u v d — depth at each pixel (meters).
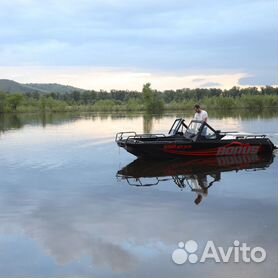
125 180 11.84
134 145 14.68
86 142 22.02
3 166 14.76
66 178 12.38
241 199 9.53
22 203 9.57
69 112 84.38
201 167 13.58
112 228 7.68
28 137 25.59
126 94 125.06
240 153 15.87
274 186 10.77
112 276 5.82
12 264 6.23
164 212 8.60
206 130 15.60
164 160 15.23
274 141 20.23
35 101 96.50
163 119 45.41
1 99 87.44
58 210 8.92
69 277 5.81
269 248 6.61
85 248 6.78
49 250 6.72
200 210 8.70
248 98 80.50
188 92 108.06
